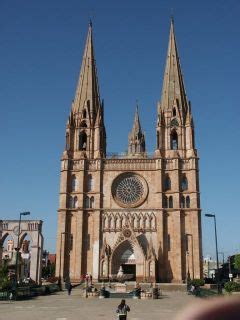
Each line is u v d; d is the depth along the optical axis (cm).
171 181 10700
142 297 6275
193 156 10731
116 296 6512
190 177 10638
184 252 10062
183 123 11219
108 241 10350
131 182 10825
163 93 11831
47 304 5141
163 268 9944
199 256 9931
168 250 10150
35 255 9794
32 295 6631
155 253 10088
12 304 5112
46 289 7412
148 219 10412
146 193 10644
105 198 10731
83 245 10369
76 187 10938
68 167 11019
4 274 6619
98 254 10212
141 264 9931
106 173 10938
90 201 10762
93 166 11081
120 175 10888
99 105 11975
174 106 11425
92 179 11000
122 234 10188
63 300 5875
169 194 10581
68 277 9494
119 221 10469
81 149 11381
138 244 10050
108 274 9956
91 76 12269
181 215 10344
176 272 9881
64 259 10225
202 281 8856
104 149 11944
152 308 4559
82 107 11756
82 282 9806
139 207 10538
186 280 9269
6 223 10044
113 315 3831
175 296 6894
